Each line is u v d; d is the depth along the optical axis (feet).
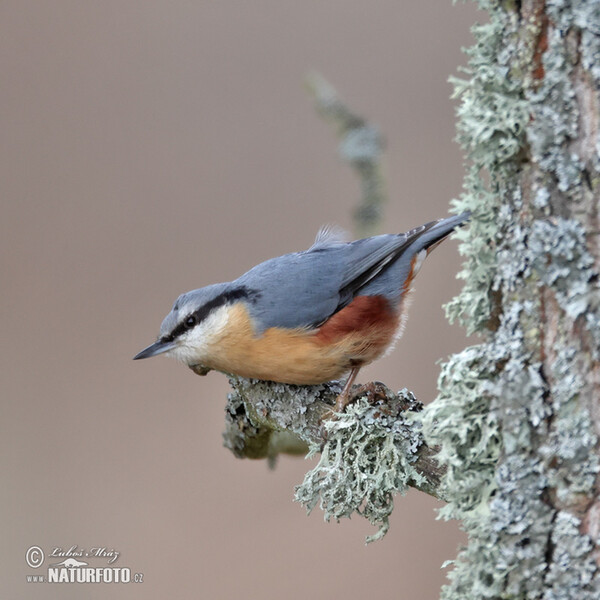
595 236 14.19
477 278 14.25
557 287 14.20
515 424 14.21
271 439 14.65
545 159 14.19
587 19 14.17
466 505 14.24
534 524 14.20
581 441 14.19
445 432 14.25
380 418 14.42
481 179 14.24
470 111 14.23
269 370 14.58
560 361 14.20
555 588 14.20
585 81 14.17
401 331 14.67
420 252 14.67
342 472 14.42
